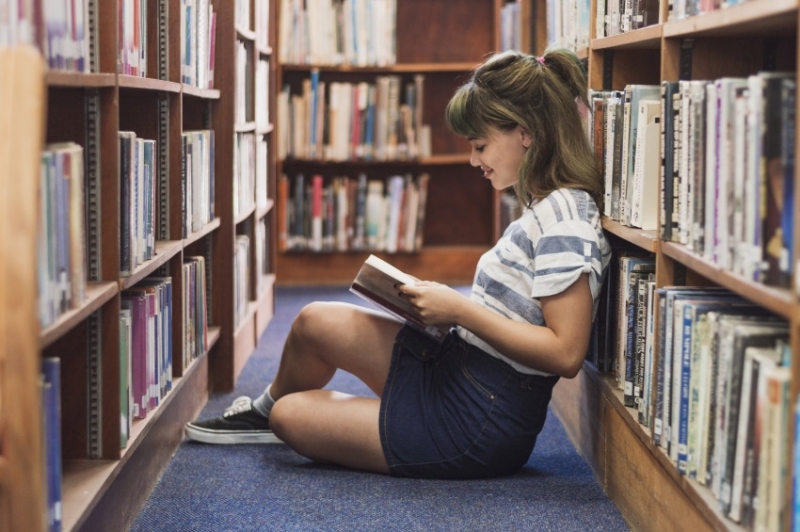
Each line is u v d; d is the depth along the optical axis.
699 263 1.52
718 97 1.46
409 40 5.33
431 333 2.16
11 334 1.15
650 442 1.77
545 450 2.50
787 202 1.18
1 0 1.28
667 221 1.74
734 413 1.36
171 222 2.41
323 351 2.32
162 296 2.23
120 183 1.84
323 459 2.28
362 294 2.15
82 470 1.76
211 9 2.90
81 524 1.54
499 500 2.08
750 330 1.35
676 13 1.73
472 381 2.12
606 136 2.16
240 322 3.29
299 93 5.18
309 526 1.93
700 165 1.54
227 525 1.94
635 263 2.01
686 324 1.57
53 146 1.48
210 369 3.03
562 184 2.11
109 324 1.82
